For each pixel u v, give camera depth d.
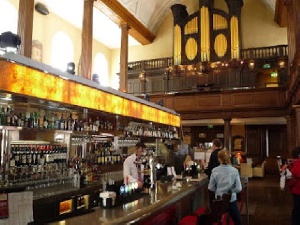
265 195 8.85
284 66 12.84
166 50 15.86
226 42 13.88
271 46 13.22
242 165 12.62
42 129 4.47
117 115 6.22
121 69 12.42
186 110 12.80
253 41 14.30
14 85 3.70
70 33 13.49
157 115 8.01
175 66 14.46
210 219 2.61
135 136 7.26
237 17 13.80
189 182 4.62
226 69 13.83
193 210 5.25
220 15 14.11
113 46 16.77
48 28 12.10
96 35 15.18
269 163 15.41
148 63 15.34
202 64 13.85
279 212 6.54
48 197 3.62
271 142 15.62
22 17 7.53
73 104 4.78
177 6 14.64
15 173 3.96
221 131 16.47
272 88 11.76
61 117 5.19
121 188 3.16
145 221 3.03
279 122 14.62
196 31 14.40
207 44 13.98
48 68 4.30
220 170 3.93
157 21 15.77
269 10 14.27
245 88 12.20
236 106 12.12
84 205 3.29
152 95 13.52
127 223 2.35
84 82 5.07
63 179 4.37
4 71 3.57
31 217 2.25
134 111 6.75
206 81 14.12
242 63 13.41
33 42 11.12
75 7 12.03
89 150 5.78
